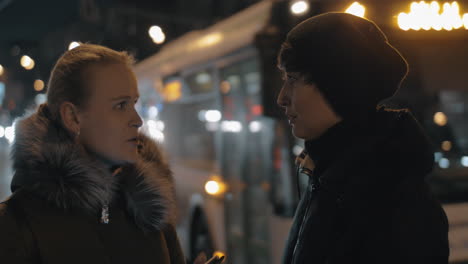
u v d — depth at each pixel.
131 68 1.28
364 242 1.01
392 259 0.97
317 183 1.13
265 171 3.28
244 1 9.91
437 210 1.04
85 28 11.65
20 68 19.88
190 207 4.73
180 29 11.68
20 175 1.13
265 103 2.92
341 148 1.09
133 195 1.25
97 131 1.19
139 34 10.74
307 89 1.09
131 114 1.24
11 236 1.06
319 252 1.05
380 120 1.09
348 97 1.04
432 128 3.21
